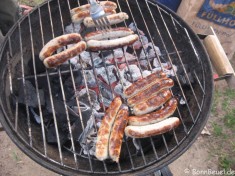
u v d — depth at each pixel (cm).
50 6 56
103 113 49
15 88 50
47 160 41
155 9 57
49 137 46
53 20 59
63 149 47
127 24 64
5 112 42
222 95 75
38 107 47
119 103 44
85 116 48
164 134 48
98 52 56
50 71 51
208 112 46
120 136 41
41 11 55
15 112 46
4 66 47
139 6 59
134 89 46
